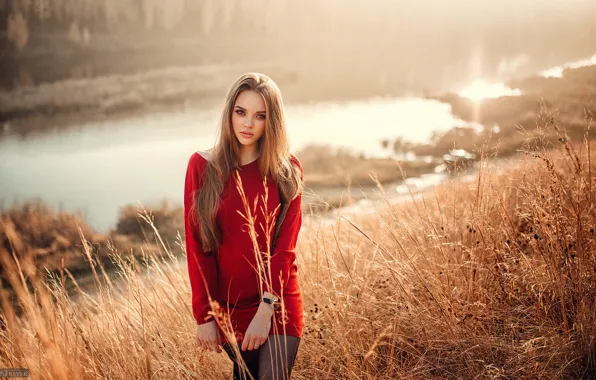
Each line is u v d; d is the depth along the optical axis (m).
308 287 3.06
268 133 2.16
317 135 43.84
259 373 2.10
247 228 2.17
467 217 3.20
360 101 73.94
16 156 40.75
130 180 29.25
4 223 2.09
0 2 116.69
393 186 17.08
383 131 42.81
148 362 2.36
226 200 2.16
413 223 3.39
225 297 2.25
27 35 110.19
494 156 3.54
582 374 2.25
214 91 92.56
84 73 99.88
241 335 2.21
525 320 2.60
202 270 2.17
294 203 2.24
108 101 75.62
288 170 2.23
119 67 110.00
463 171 3.74
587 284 2.51
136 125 59.31
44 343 2.14
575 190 2.85
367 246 3.73
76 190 26.53
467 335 2.50
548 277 2.64
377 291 2.95
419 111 55.47
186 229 2.21
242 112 2.15
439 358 2.46
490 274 2.84
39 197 23.77
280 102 2.20
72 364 2.25
